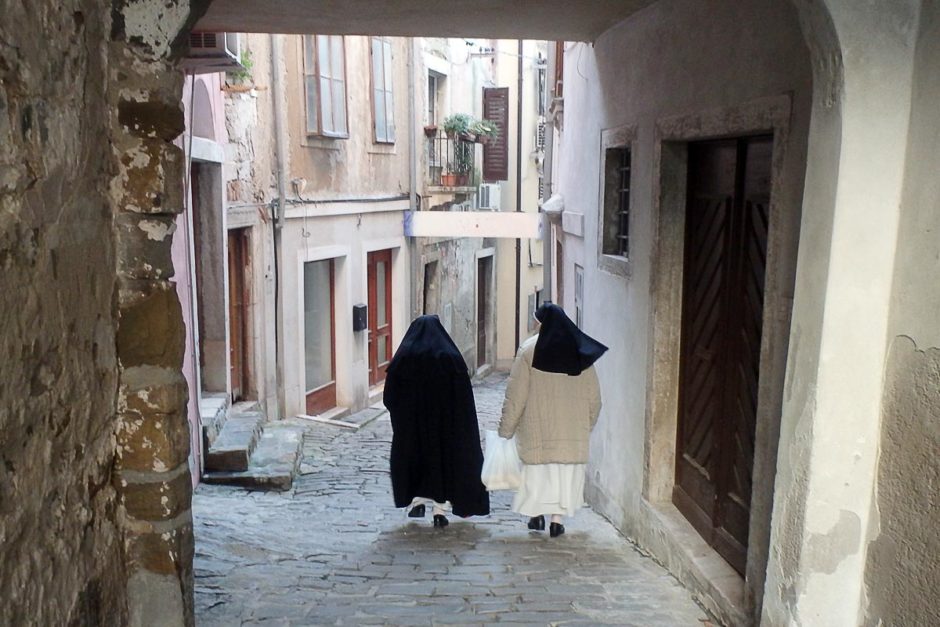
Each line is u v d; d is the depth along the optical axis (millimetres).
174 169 2338
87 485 2096
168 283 2379
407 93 13656
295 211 10266
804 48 3145
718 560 4309
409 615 3912
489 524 6160
